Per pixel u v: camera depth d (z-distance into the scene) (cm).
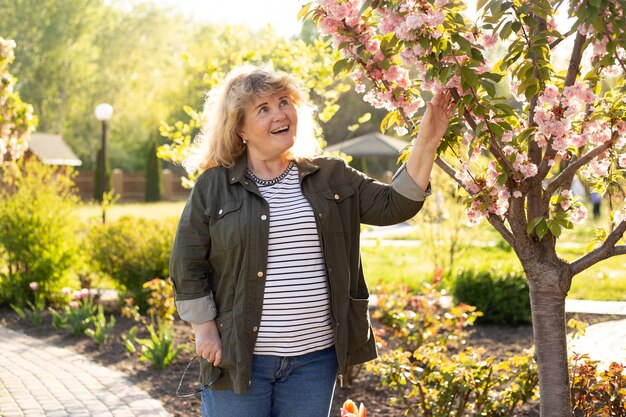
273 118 288
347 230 292
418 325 689
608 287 1093
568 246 1605
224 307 287
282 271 281
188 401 592
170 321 873
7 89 805
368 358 298
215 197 290
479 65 284
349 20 320
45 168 1063
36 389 611
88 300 986
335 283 286
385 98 330
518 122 315
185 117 4928
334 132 3972
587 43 293
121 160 5172
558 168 382
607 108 312
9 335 830
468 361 493
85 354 746
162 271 968
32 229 1002
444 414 479
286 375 285
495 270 877
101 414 545
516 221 318
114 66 4725
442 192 1201
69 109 4716
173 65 4984
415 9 287
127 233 974
